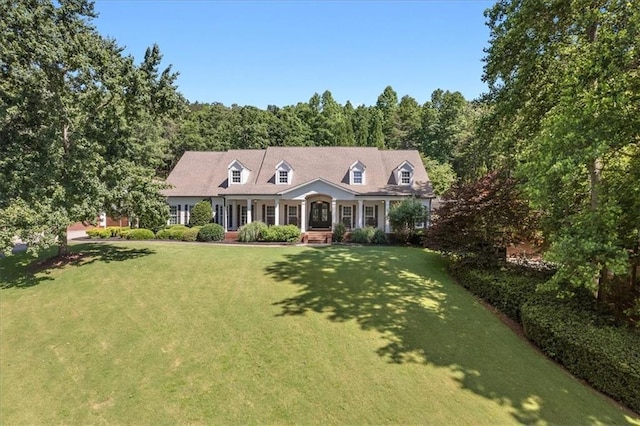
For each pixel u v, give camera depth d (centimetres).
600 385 730
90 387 750
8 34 1255
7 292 1266
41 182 1360
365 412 652
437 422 626
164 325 995
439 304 1114
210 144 5397
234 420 643
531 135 1229
